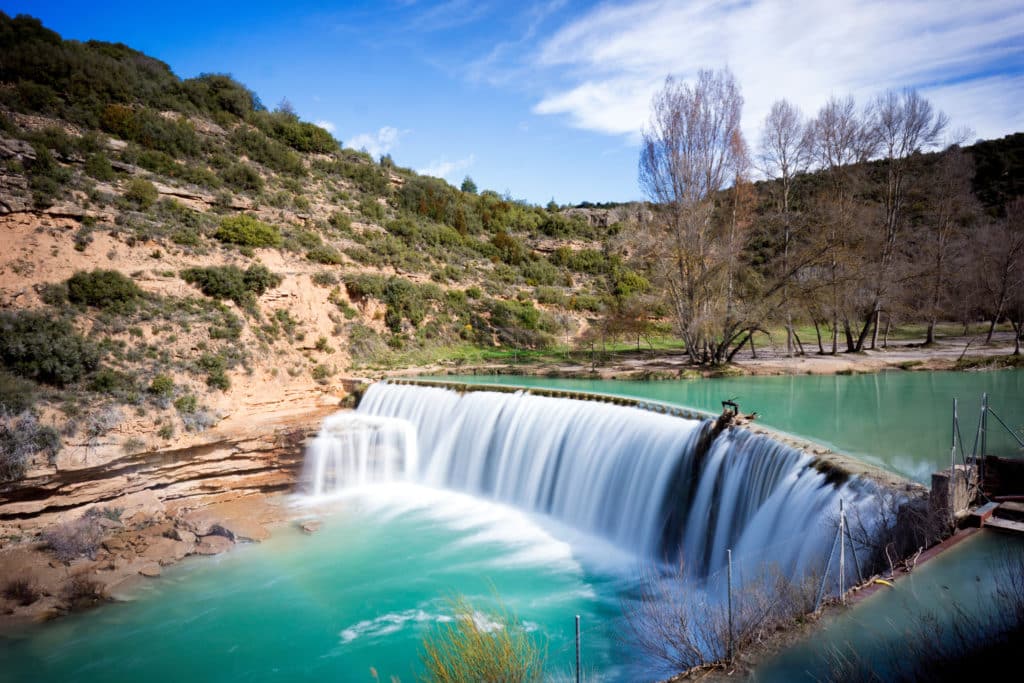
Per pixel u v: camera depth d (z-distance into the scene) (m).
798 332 52.41
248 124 64.31
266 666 13.24
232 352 28.00
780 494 13.62
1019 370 28.02
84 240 30.23
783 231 38.31
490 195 89.94
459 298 46.16
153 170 43.59
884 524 10.28
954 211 39.53
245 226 38.69
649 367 33.28
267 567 17.80
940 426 18.06
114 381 23.03
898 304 37.00
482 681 7.45
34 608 15.50
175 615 15.37
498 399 23.80
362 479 24.95
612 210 92.88
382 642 13.91
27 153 33.97
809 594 8.20
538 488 21.30
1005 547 9.12
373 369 34.00
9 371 21.69
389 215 60.81
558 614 14.20
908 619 7.39
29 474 18.94
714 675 6.70
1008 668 6.08
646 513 17.53
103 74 50.34
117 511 19.88
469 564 17.45
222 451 22.86
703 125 32.75
